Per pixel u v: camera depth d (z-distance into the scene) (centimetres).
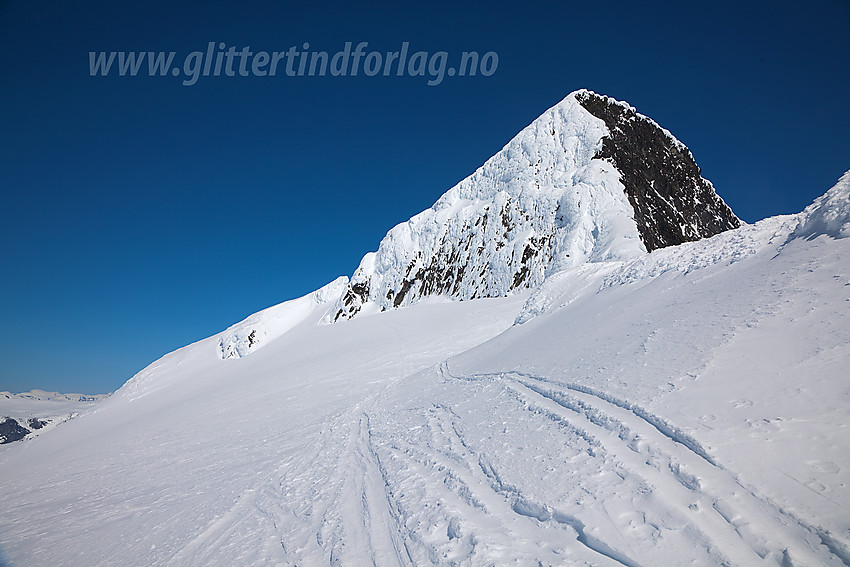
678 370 627
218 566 568
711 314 764
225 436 1720
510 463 586
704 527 354
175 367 5838
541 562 378
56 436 3881
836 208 781
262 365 4153
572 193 4041
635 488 427
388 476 744
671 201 4372
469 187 5488
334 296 6334
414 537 494
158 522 868
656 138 4934
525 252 4191
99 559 736
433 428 930
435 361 2430
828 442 385
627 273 1373
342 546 529
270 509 760
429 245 5366
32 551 852
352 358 3022
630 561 349
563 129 4788
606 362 802
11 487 1705
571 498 447
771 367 527
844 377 452
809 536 313
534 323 1648
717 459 416
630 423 544
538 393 839
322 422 1513
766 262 851
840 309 568
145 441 2098
